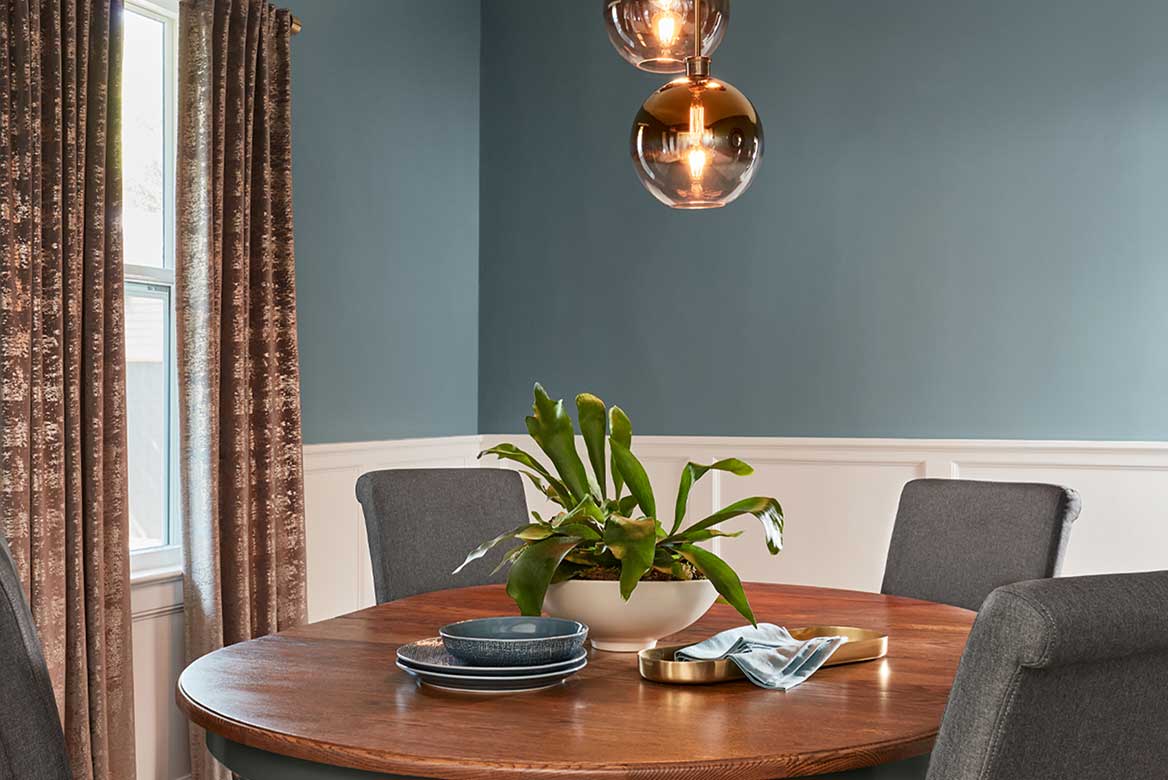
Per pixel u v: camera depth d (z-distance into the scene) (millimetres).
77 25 3225
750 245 4988
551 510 5352
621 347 5211
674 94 2373
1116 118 4461
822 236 4875
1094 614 999
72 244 3166
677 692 1780
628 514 2174
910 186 4746
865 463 4773
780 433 4926
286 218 3947
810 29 4910
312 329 4363
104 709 3191
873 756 1480
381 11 4758
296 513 3941
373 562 2959
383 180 4781
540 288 5371
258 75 3867
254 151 3863
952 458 4629
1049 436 4523
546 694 1771
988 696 1025
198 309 3611
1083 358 4484
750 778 1423
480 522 3150
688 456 5070
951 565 2867
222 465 3707
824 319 4863
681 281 5109
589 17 5309
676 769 1407
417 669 1787
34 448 3025
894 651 2070
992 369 4613
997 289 4609
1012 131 4605
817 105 4895
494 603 2586
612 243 5234
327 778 1516
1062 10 4543
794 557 4875
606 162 5258
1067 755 1065
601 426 2232
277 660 2000
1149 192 4410
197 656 3617
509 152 5449
